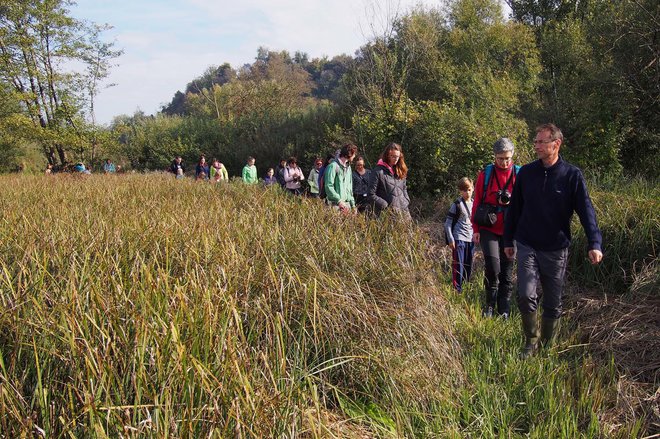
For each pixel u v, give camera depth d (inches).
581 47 644.7
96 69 994.1
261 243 170.9
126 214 231.6
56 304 111.4
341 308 143.5
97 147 1095.0
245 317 130.8
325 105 1071.0
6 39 923.4
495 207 206.2
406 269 165.5
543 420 123.5
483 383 135.3
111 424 87.5
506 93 601.9
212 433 88.6
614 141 534.3
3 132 962.1
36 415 89.7
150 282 119.6
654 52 526.0
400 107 582.2
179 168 754.2
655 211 236.5
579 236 239.1
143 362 98.3
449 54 827.4
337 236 181.0
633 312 178.7
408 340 143.8
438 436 116.5
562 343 167.6
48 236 163.8
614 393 133.8
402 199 253.8
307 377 111.0
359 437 113.1
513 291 229.8
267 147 1023.0
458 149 500.1
